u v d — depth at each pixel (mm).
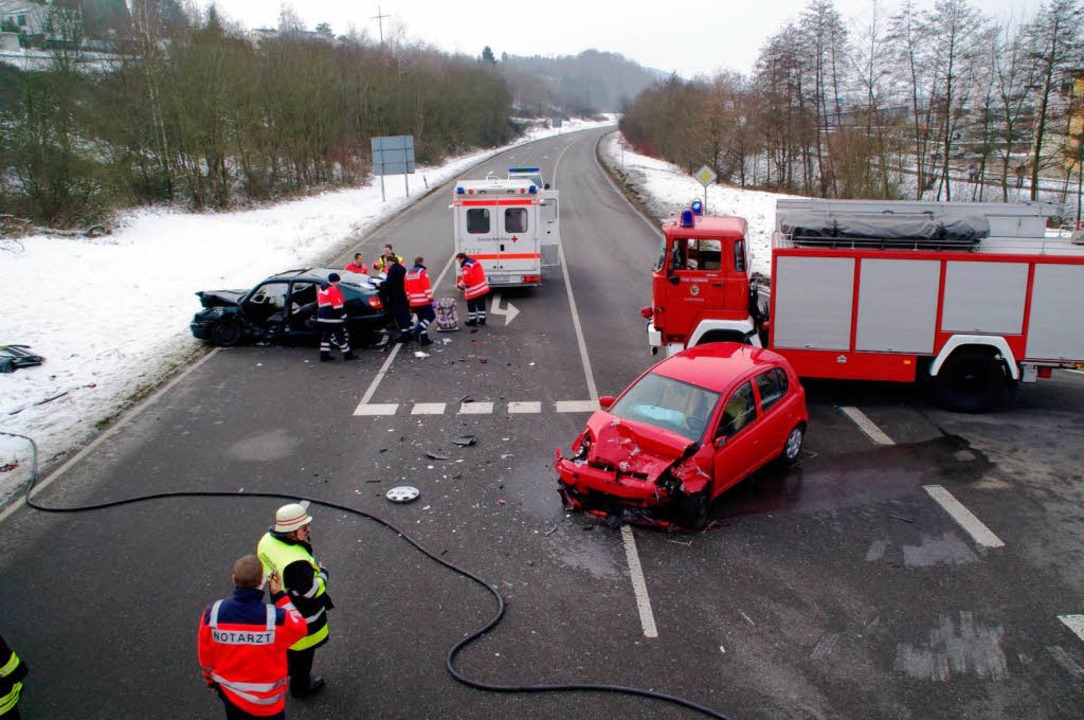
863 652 6062
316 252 23188
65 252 20234
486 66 91000
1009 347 10367
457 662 6012
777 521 8078
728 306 11383
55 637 6461
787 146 45719
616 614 6578
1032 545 7539
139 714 5609
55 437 10469
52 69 23031
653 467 7762
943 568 7188
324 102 40031
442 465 9477
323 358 13672
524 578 7117
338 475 9281
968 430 10281
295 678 5562
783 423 8992
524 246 17984
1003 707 5477
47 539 7969
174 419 11117
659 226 28000
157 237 23875
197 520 8312
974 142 33812
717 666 5930
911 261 10406
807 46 43688
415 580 7121
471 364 13359
